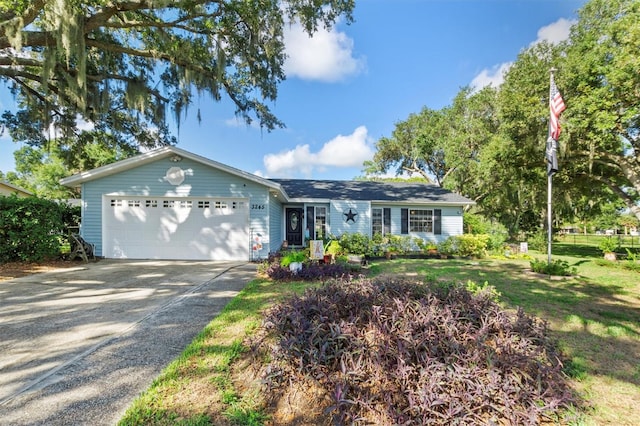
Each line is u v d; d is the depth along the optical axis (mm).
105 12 7949
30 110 11047
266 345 2982
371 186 17031
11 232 8180
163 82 11609
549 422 2191
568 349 3410
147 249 10352
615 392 2619
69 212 10211
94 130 13336
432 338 2457
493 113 21172
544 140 12906
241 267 8734
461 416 1980
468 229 16453
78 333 3643
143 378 2625
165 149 10102
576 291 6293
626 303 5434
